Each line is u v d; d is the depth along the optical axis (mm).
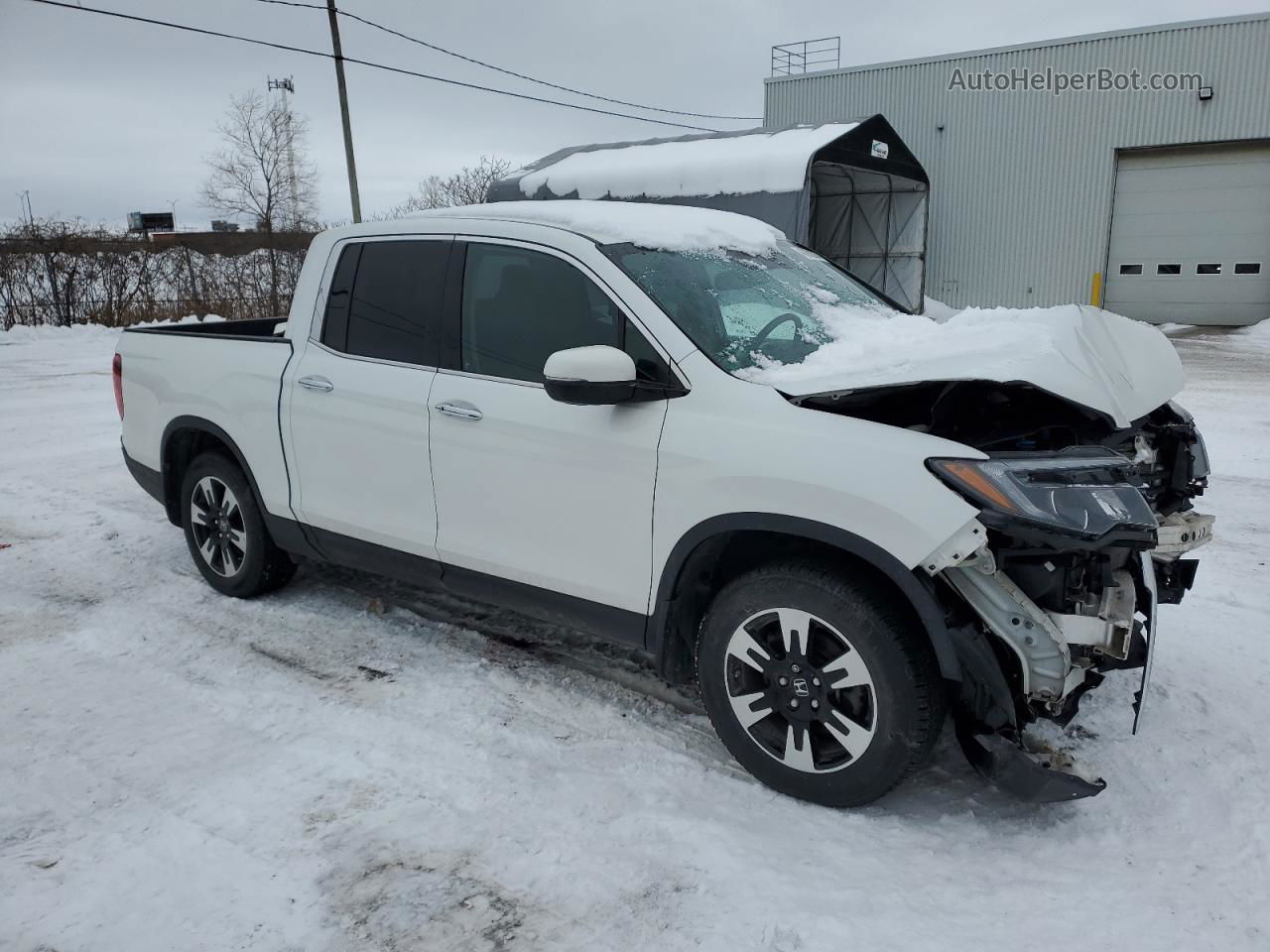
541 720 3420
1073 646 2559
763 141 18125
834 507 2625
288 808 2846
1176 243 22625
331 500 3992
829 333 3445
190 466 4668
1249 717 3346
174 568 5098
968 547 2438
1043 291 24078
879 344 3166
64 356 16109
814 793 2842
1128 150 22641
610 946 2285
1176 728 3271
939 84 24469
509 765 3105
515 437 3322
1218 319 22422
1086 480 2506
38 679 3748
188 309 22562
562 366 2852
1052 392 2592
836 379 2830
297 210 35562
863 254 22625
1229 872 2520
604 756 3174
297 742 3248
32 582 4883
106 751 3184
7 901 2428
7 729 3340
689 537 2932
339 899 2447
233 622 4348
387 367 3773
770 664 2855
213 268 23516
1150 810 2814
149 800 2887
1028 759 2537
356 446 3838
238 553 4559
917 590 2527
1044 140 23422
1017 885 2490
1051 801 2557
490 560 3484
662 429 2980
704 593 3170
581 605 3295
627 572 3119
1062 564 2547
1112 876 2521
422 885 2506
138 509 6273
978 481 2438
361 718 3424
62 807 2850
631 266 3262
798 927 2322
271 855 2623
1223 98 21188
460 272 3607
